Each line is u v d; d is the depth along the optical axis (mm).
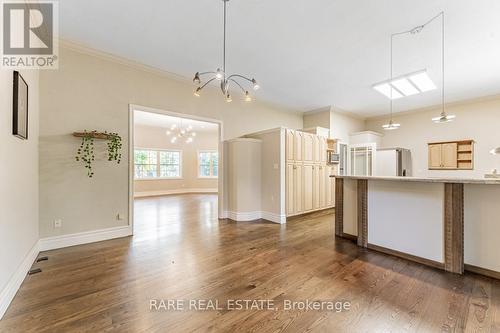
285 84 4828
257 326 1600
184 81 4484
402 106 6469
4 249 1798
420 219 2668
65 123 3229
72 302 1877
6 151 1867
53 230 3125
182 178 10281
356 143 7039
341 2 2463
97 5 2518
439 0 2410
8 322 1634
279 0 2438
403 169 6402
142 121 8281
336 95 5531
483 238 2365
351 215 3557
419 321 1644
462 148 5926
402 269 2496
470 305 1832
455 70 4113
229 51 3527
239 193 4855
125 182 3740
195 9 2590
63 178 3207
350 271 2449
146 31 3018
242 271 2447
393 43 3266
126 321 1646
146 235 3762
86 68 3412
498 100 5418
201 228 4203
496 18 2684
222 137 5062
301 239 3559
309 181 5379
